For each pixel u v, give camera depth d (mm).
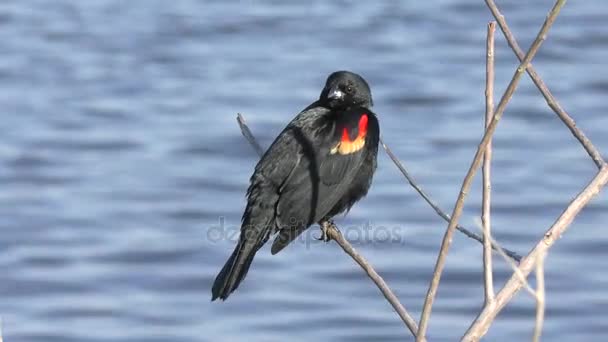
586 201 5316
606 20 26156
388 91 23047
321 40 26453
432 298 4887
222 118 22266
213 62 25469
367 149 8555
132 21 28422
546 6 27422
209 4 29531
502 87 22922
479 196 18578
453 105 22281
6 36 27453
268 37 26938
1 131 22094
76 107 23281
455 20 27031
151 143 21453
